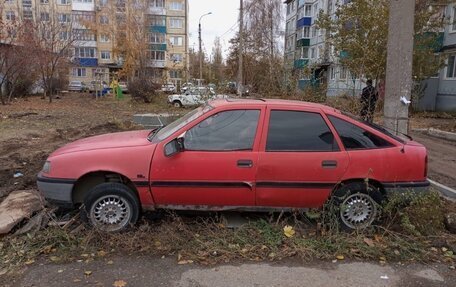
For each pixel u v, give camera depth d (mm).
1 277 3473
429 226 4438
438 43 21141
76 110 21938
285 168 4258
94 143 4547
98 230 4172
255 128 4340
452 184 7098
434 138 13219
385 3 15672
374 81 15352
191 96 12820
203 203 4332
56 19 36219
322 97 9422
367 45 13695
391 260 3930
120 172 4207
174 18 62875
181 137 4285
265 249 4027
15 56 22938
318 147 4336
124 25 41406
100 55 57469
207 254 3904
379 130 4531
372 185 4441
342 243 4125
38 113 18984
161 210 4527
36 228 4305
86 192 4477
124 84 44312
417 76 18734
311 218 4438
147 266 3703
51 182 4250
